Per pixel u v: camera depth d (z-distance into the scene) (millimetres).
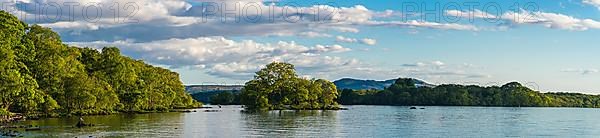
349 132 86438
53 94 119375
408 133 86812
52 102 110938
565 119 144750
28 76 98625
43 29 121062
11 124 87125
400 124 109625
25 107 104438
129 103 153625
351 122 113812
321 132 85500
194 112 162125
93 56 147750
